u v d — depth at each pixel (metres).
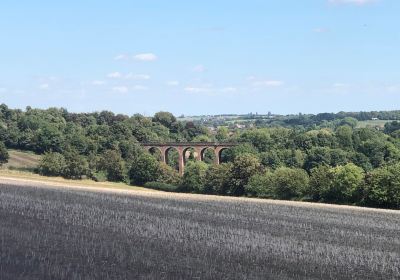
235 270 29.33
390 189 87.88
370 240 46.97
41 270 26.53
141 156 141.38
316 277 29.44
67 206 56.59
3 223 41.22
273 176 106.50
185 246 35.94
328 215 67.50
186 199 81.06
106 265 28.31
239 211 66.00
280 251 36.97
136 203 66.50
